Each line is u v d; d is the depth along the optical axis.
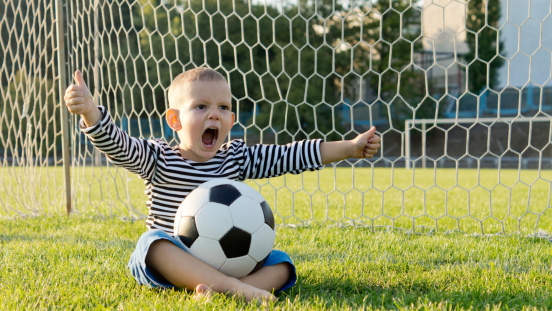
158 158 2.28
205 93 2.25
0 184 5.96
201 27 24.12
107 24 18.84
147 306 1.93
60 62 4.84
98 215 4.90
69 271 2.56
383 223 4.62
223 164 2.37
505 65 24.22
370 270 2.66
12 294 2.11
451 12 24.56
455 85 25.95
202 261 2.08
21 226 4.29
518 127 24.53
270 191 8.32
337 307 1.93
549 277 2.52
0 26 5.55
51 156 17.69
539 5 23.11
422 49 25.28
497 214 5.31
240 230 2.09
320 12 24.39
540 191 8.78
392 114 25.86
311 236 3.79
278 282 2.20
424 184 10.55
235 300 1.95
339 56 24.73
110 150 2.10
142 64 21.53
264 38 25.30
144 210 5.58
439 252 3.21
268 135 24.14
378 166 22.61
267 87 24.86
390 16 25.20
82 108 2.00
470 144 25.19
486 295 2.16
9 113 13.55
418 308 1.89
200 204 2.12
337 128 24.53
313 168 2.43
